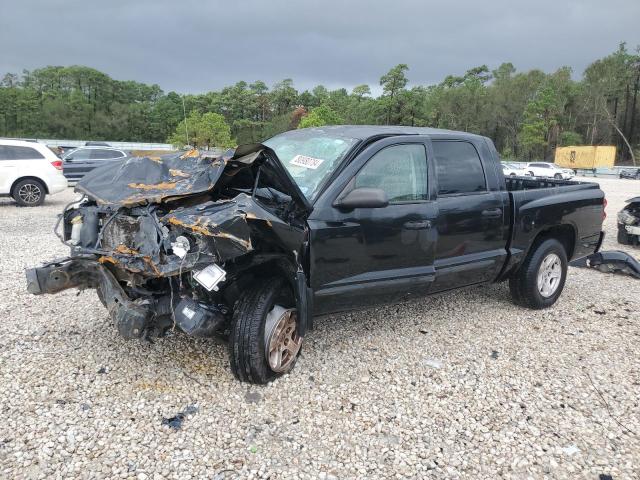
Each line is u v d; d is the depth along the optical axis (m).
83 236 3.48
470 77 98.94
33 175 12.91
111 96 127.44
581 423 3.49
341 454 3.05
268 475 2.83
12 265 6.84
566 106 79.25
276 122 107.06
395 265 4.29
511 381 4.04
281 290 3.79
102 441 3.02
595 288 6.75
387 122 78.81
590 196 6.11
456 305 5.80
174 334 4.49
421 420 3.44
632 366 4.39
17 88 117.81
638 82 81.88
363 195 3.79
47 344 4.24
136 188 3.49
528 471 2.98
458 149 4.90
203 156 3.74
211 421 3.29
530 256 5.50
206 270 3.18
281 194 3.89
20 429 3.09
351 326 5.00
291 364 3.97
